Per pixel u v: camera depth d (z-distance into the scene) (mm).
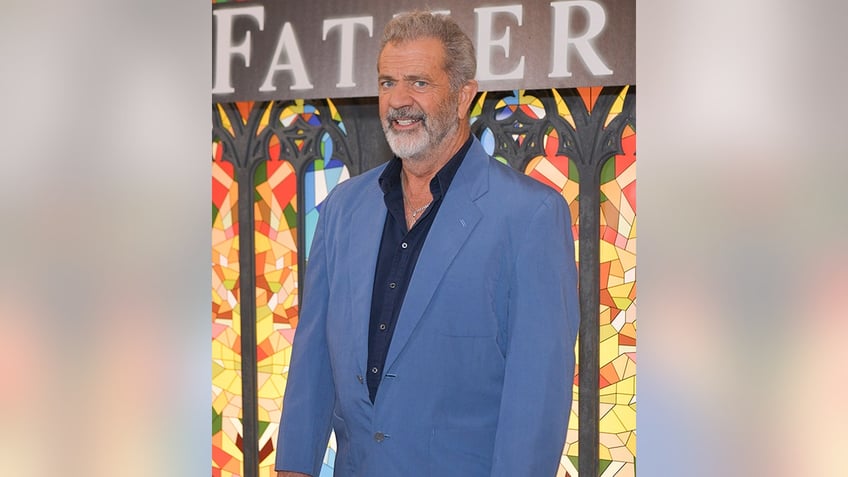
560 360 1544
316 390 1746
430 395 1577
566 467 2076
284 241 2230
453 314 1574
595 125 2008
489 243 1576
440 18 1646
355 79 2016
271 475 2256
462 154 1649
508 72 1919
